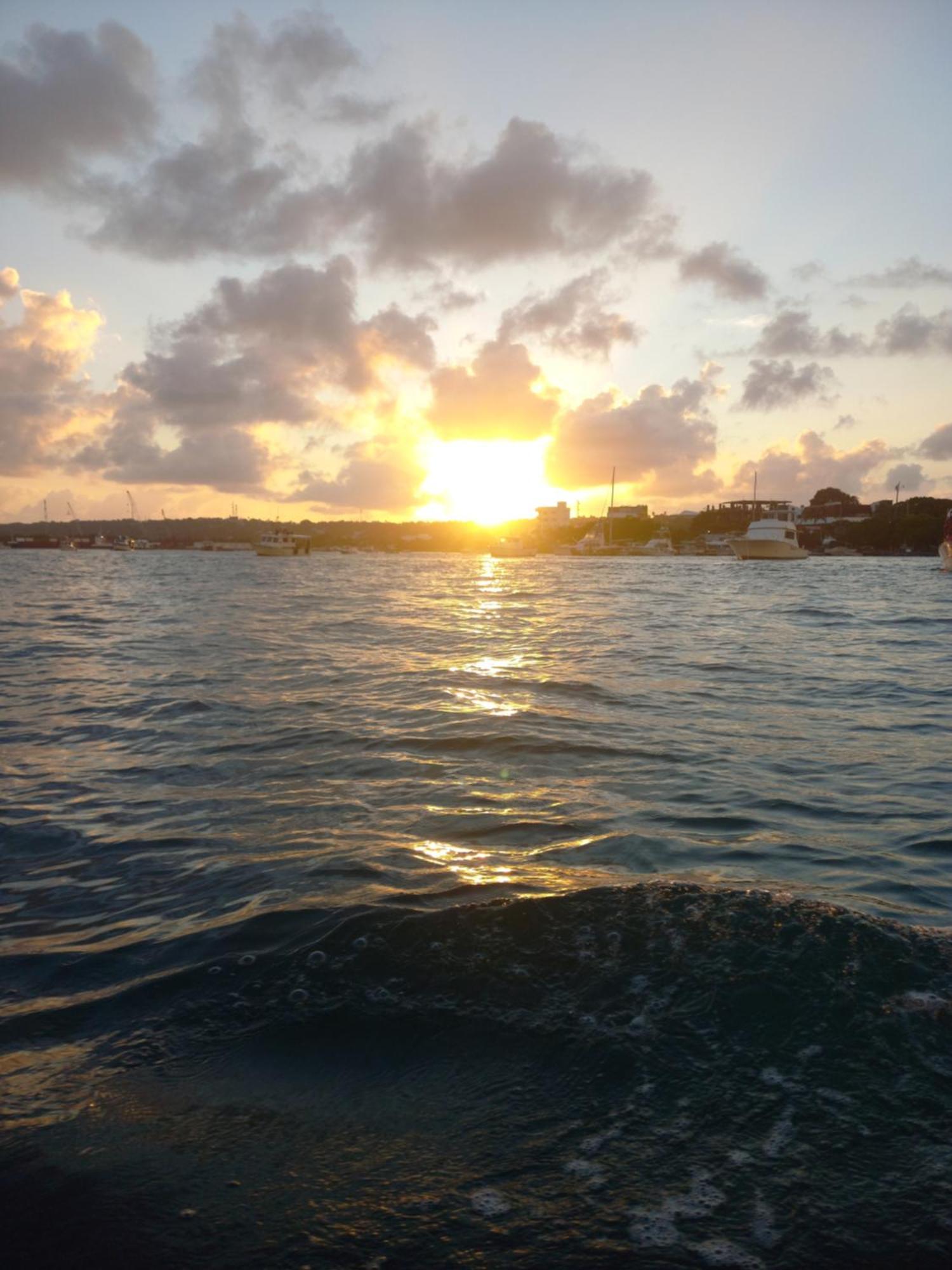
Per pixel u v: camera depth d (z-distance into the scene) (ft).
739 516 606.96
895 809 22.31
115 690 40.68
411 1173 8.19
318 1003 11.32
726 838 19.79
